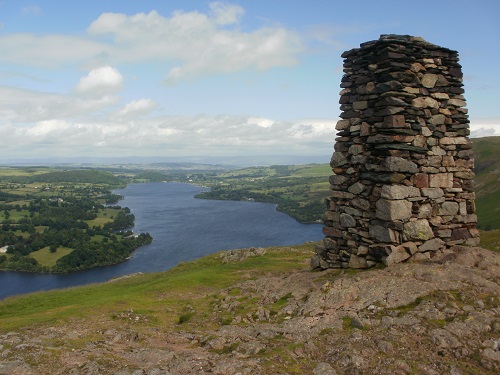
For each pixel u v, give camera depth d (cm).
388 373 855
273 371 873
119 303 1817
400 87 1480
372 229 1516
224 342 1087
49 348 1033
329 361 921
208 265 3447
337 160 1703
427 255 1488
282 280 1761
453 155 1587
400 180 1466
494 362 883
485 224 10275
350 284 1344
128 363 950
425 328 1011
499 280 1284
